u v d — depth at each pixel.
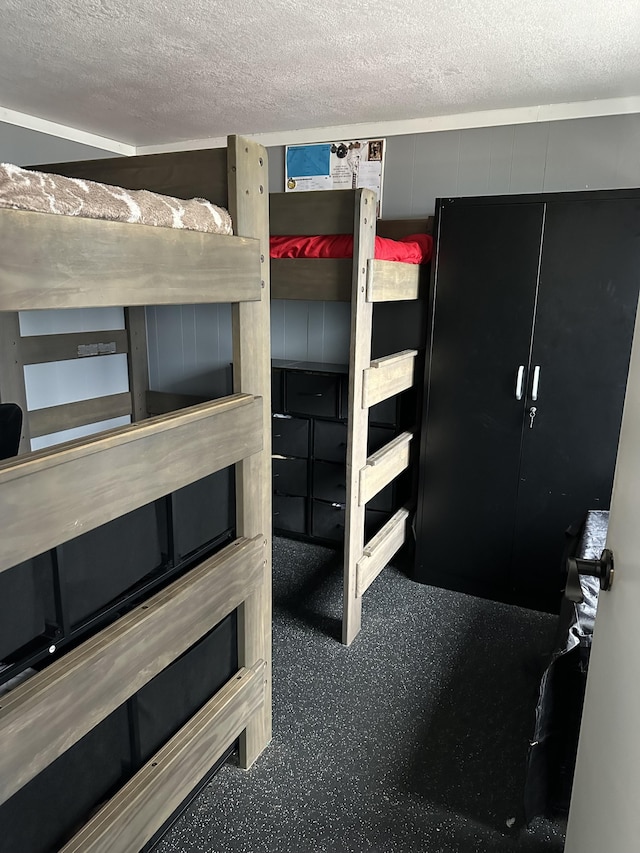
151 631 1.22
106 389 3.71
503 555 2.76
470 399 2.68
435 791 1.72
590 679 1.16
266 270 1.53
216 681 1.61
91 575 1.14
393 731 1.95
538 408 2.57
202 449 1.33
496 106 2.78
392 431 3.04
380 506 3.14
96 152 3.42
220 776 1.76
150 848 1.41
